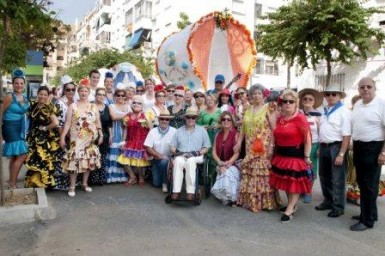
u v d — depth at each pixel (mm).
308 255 4660
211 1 28078
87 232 5266
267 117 6402
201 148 6922
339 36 16922
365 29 16859
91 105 7047
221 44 11047
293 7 17547
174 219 5859
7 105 6586
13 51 10906
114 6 47031
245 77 11031
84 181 7277
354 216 6082
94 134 6988
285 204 6820
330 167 6414
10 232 5223
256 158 6418
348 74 21234
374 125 5402
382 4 20172
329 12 16422
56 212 6043
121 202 6656
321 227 5660
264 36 18797
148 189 7566
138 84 10289
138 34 34250
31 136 6965
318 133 6965
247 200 6488
